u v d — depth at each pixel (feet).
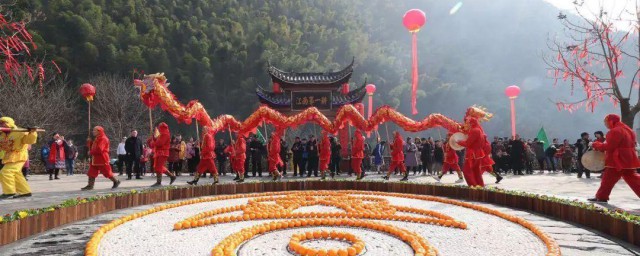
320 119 50.37
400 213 25.57
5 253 15.52
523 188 39.68
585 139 54.60
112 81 160.35
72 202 22.44
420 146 73.56
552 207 23.45
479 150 35.60
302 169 63.26
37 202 29.55
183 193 33.04
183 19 280.92
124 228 20.42
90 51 200.13
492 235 18.74
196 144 62.44
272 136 49.37
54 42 199.21
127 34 227.20
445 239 17.90
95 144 39.22
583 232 19.21
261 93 80.33
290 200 30.32
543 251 15.85
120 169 65.41
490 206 27.81
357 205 27.48
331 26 354.33
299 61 260.21
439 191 34.32
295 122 49.75
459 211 25.98
